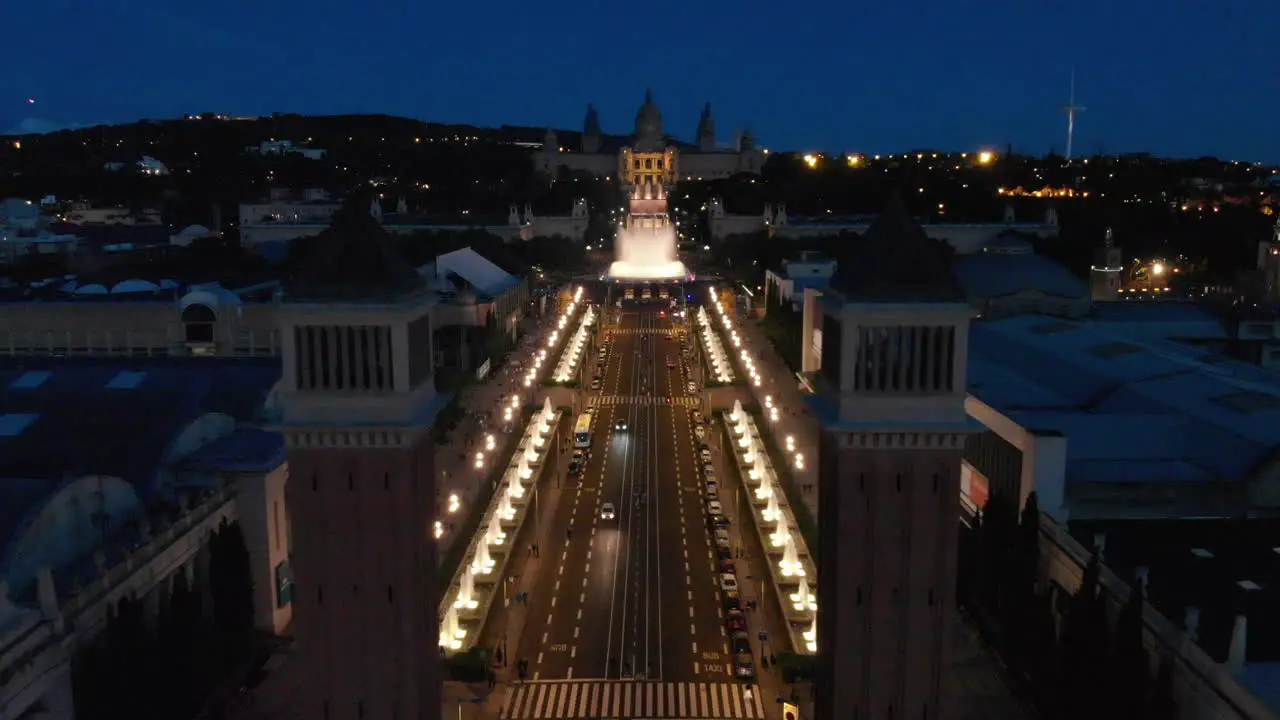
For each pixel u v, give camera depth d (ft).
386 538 218.79
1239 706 196.65
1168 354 438.40
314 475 217.56
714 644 321.32
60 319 627.87
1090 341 464.65
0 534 242.58
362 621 221.05
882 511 219.00
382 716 222.89
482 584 350.84
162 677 251.39
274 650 312.09
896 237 215.72
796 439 530.27
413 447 219.61
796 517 409.28
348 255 213.05
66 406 350.43
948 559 220.23
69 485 261.85
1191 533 296.71
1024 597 278.67
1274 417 338.54
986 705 279.08
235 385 386.73
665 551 396.37
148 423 337.52
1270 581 259.60
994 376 425.69
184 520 288.51
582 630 330.75
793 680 296.30
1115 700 224.12
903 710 224.53
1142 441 339.36
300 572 220.23
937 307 211.20
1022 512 293.02
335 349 213.05
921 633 222.69
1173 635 223.30
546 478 483.92
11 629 205.98
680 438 558.15
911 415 215.10
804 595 333.21
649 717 279.49
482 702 286.46
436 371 611.47
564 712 281.95
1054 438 307.17
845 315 211.61
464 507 426.92
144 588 265.54
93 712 233.35
